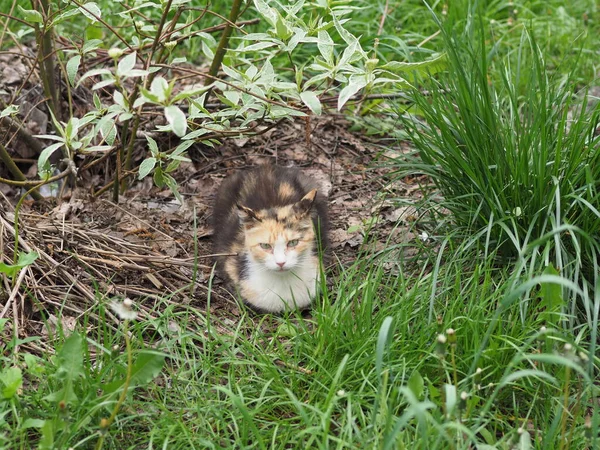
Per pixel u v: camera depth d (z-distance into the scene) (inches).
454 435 90.0
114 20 123.4
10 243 102.5
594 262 96.4
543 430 93.2
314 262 102.7
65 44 115.3
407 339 96.9
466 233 103.2
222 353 97.3
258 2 104.0
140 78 108.4
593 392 91.2
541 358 87.3
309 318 102.9
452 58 103.3
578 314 99.3
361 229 108.4
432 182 111.7
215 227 108.3
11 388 90.3
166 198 112.3
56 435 90.3
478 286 99.5
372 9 127.2
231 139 116.9
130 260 103.6
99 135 113.7
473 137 101.8
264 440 92.2
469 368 95.1
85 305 100.0
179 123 93.4
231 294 104.0
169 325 99.8
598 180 99.8
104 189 110.4
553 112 104.6
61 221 106.0
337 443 90.6
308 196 102.3
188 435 91.3
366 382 94.5
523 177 100.1
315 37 105.4
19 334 97.5
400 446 89.5
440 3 127.6
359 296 101.1
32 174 113.3
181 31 113.0
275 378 94.6
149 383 95.1
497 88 118.4
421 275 100.6
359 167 115.3
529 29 109.3
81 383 92.7
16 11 120.7
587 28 126.0
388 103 118.3
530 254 99.5
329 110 118.6
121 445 92.4
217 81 106.2
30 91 115.1
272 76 103.0
